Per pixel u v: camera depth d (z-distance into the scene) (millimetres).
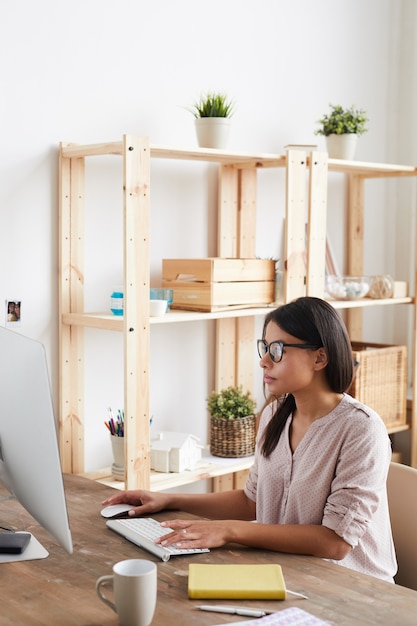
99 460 2783
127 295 2359
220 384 3127
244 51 3131
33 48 2498
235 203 3115
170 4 2861
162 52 2852
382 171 3506
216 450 2900
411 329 3873
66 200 2594
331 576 1526
